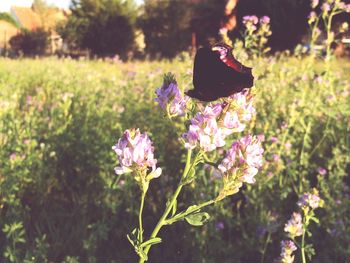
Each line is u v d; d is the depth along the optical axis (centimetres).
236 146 24
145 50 452
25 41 536
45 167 63
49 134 71
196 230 51
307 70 77
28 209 56
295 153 68
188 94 21
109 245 54
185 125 24
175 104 24
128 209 57
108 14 476
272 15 307
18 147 61
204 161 24
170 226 56
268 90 73
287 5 300
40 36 546
